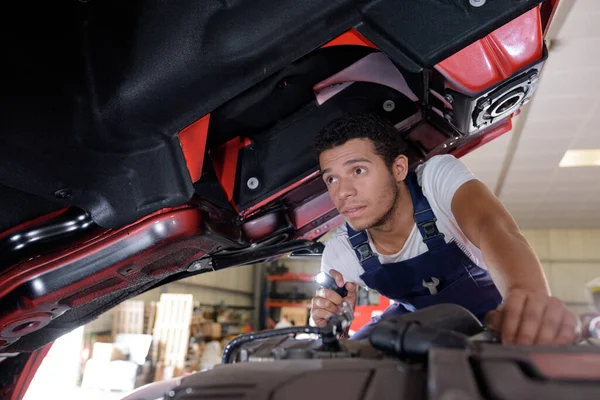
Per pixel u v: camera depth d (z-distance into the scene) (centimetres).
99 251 108
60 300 114
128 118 99
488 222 95
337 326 71
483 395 36
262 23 92
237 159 131
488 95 101
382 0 88
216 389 45
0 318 112
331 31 91
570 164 740
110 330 704
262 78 97
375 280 133
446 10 85
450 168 115
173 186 102
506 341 61
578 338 64
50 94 94
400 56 88
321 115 130
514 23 93
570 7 423
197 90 98
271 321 1266
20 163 95
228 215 123
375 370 45
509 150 707
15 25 88
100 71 97
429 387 37
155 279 131
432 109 125
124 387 545
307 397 41
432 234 119
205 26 93
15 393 151
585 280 1114
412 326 52
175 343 693
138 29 96
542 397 34
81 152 99
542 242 1152
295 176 129
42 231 111
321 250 158
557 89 548
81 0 92
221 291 1155
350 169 108
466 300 131
